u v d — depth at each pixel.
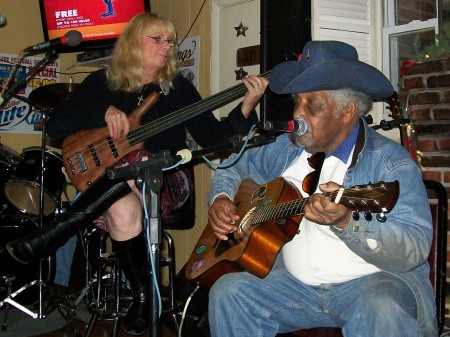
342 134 1.83
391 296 1.62
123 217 2.26
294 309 1.88
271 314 1.87
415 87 2.72
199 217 3.91
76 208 1.80
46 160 3.19
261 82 2.47
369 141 1.82
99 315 2.61
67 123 2.58
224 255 2.02
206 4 3.90
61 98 3.60
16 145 4.50
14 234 3.27
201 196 3.88
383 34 3.17
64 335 3.10
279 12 3.00
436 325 1.76
